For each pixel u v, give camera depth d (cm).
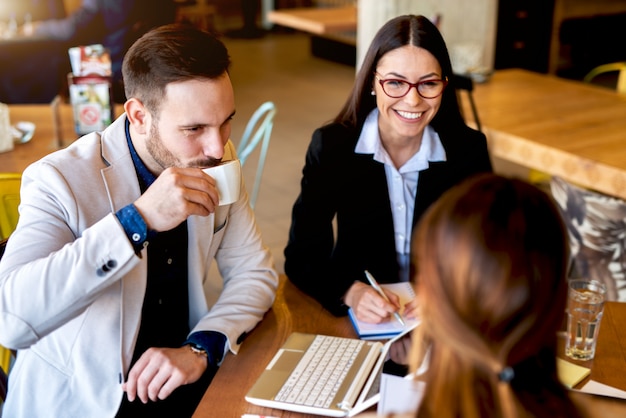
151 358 144
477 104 359
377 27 496
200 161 139
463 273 74
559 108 353
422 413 78
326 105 702
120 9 462
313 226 193
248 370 145
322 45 915
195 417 128
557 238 76
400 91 179
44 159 147
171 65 132
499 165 520
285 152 555
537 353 78
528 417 75
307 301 176
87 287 129
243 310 161
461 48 431
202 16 1002
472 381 75
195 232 158
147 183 152
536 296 74
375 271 197
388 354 140
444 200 80
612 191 270
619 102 367
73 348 146
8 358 186
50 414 147
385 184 194
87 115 296
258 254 173
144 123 141
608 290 243
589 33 821
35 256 136
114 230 128
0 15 578
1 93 498
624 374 142
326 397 131
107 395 146
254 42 1039
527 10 743
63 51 495
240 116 656
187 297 164
